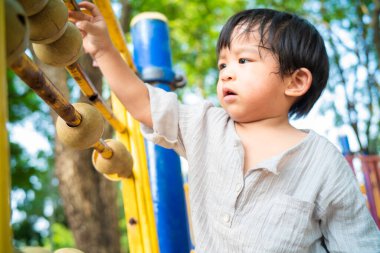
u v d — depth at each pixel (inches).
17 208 423.2
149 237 54.6
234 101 49.6
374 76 289.7
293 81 51.6
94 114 35.5
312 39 53.6
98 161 48.7
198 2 302.2
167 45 72.9
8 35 19.8
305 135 50.8
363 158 119.6
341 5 299.6
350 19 296.5
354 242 46.9
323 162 48.3
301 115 55.3
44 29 27.9
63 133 34.8
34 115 362.0
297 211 45.5
